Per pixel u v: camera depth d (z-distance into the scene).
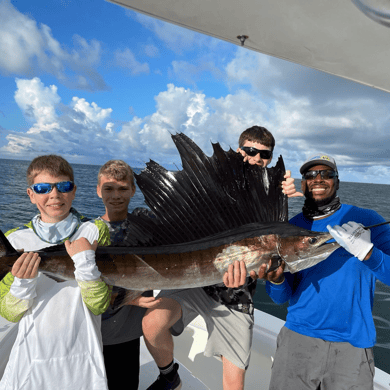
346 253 1.70
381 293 6.96
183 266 1.66
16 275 1.34
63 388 1.38
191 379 2.34
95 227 1.66
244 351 2.00
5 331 1.97
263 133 2.28
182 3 1.04
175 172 1.71
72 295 1.47
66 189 1.52
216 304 2.03
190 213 1.71
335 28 1.12
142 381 2.31
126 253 1.62
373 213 1.75
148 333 1.94
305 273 1.79
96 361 1.45
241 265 1.63
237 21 1.15
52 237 1.55
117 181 2.08
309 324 1.74
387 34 1.10
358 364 1.60
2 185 39.47
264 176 1.82
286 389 1.73
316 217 1.87
